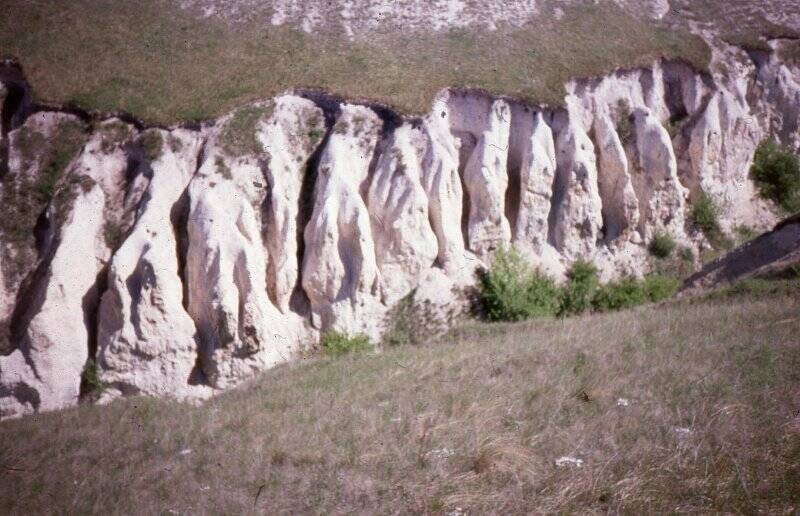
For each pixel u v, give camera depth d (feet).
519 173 97.40
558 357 42.47
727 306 53.78
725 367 35.78
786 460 25.03
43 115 92.17
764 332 42.19
